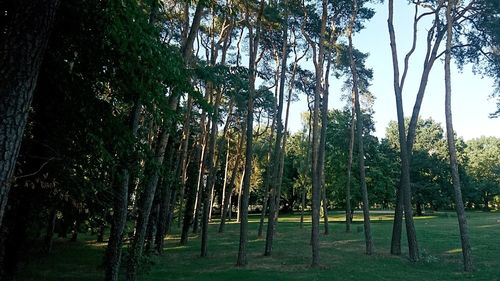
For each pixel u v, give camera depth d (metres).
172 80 7.66
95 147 7.62
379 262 18.44
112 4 6.26
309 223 44.03
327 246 23.89
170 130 8.43
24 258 12.38
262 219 29.72
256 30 20.52
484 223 38.41
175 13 18.58
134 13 6.43
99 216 9.94
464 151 76.88
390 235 29.41
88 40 7.20
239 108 28.34
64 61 7.50
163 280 14.05
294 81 30.25
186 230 25.77
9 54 4.70
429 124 63.66
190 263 18.22
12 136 4.61
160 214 21.27
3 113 4.57
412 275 15.57
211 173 23.44
